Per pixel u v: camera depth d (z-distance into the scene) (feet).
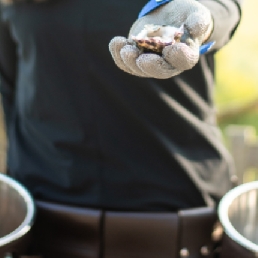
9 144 5.09
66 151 4.57
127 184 4.51
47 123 4.61
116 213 4.50
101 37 4.30
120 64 3.46
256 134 10.73
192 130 4.49
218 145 4.64
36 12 4.44
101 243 4.55
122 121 4.43
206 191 4.57
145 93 4.35
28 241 4.34
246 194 4.49
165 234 4.49
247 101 10.23
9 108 5.20
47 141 4.62
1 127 6.54
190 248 4.56
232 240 4.18
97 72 4.36
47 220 4.61
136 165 4.49
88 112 4.45
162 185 4.50
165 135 4.45
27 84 4.66
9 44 4.94
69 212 4.54
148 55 3.29
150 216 4.48
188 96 4.44
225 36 3.95
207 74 4.46
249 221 4.51
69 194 4.60
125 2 4.26
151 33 3.40
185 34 3.37
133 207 4.52
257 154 6.25
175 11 3.50
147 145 4.46
